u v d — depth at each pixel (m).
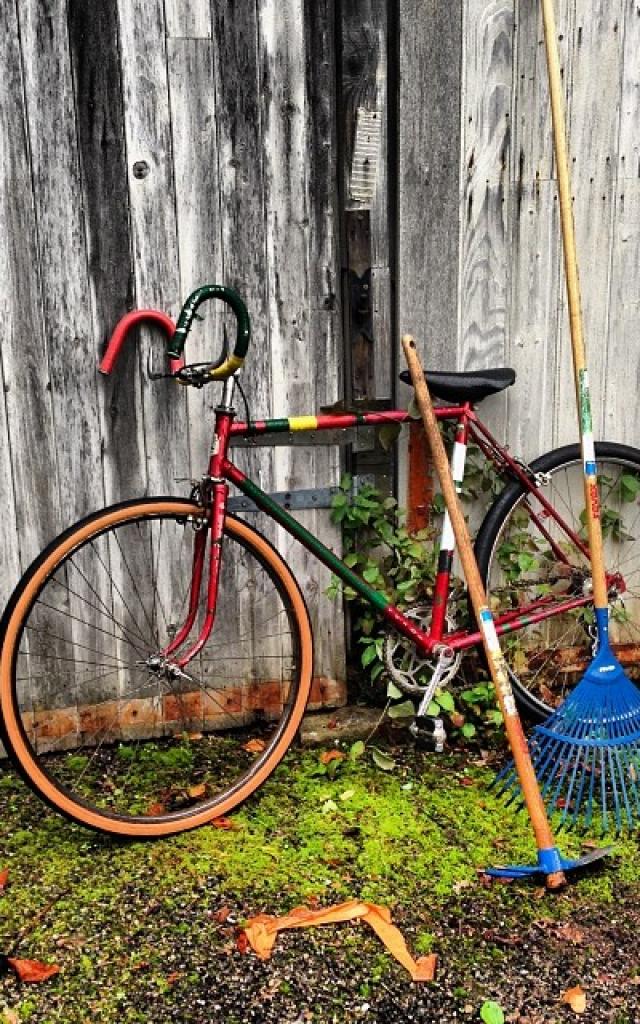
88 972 2.01
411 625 2.73
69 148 2.53
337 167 2.73
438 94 2.73
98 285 2.62
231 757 2.84
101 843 2.46
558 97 2.62
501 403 2.99
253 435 2.58
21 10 2.43
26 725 2.81
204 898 2.23
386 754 2.88
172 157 2.59
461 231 2.85
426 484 2.95
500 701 2.37
